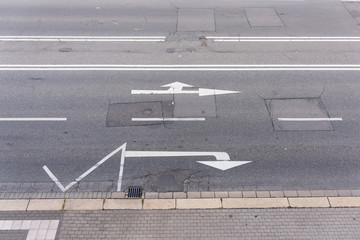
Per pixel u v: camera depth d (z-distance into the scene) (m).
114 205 7.96
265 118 9.95
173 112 10.14
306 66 11.80
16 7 14.99
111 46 12.74
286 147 9.17
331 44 12.88
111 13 14.70
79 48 12.62
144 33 13.42
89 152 9.03
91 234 7.45
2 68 11.61
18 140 9.31
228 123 9.81
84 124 9.75
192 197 8.12
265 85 11.04
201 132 9.56
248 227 7.56
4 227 7.56
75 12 14.73
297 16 14.54
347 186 8.35
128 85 11.02
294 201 8.04
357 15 14.61
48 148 9.12
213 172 8.62
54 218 7.73
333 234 7.46
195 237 7.38
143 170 8.66
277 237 7.39
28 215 7.78
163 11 14.84
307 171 8.63
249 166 8.75
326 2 15.52
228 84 11.09
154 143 9.27
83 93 10.71
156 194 8.19
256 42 12.97
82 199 8.06
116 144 9.23
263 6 15.21
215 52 12.46
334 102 10.47
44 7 15.06
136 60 12.06
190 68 11.71
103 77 11.32
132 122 9.83
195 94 10.72
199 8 15.05
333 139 9.39
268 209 7.89
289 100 10.52
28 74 11.40
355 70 11.62
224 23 14.04
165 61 12.02
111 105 10.34
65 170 8.64
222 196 8.14
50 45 12.76
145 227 7.56
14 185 8.34
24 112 10.08
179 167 8.73
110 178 8.49
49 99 10.49
